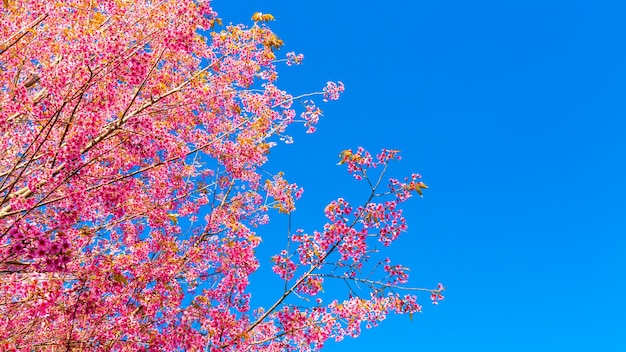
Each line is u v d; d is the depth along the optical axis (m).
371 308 6.57
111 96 5.88
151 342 6.40
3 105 5.55
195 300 6.78
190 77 7.58
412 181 6.74
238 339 6.45
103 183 6.23
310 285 6.72
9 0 6.86
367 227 6.76
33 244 4.85
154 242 7.50
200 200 8.69
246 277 7.14
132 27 6.21
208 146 8.06
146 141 6.18
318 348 6.57
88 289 6.33
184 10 5.82
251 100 8.05
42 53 6.50
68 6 6.30
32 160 5.48
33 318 6.01
